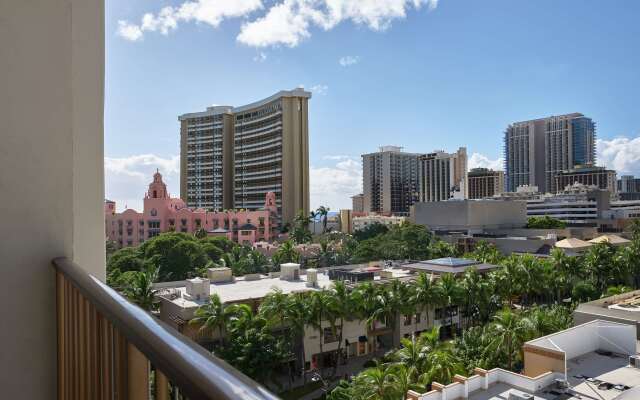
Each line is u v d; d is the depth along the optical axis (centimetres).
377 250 6012
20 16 239
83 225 309
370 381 1731
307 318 2536
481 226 8481
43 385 239
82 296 178
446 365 1844
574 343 2078
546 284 3991
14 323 235
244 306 2394
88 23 316
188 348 86
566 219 10625
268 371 2248
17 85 237
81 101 312
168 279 4344
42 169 243
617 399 1534
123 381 122
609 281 4797
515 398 1565
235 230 8212
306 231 7862
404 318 3225
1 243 233
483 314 3609
